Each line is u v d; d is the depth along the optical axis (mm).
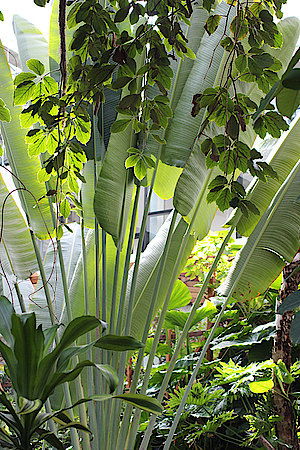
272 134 1031
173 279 1809
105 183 1580
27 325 848
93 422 1630
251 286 2014
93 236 2414
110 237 2287
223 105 1011
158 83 1066
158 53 1012
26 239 2010
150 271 2252
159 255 2307
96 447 1610
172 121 1751
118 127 1162
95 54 1147
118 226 1618
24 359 872
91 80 1038
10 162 1965
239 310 3254
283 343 2027
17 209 1986
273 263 2023
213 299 3230
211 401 2580
